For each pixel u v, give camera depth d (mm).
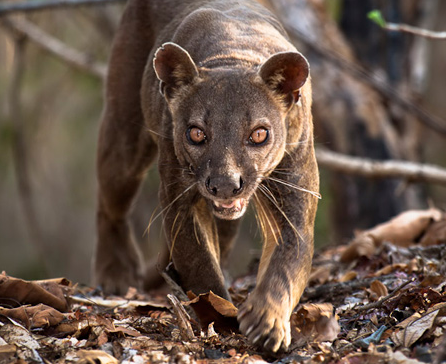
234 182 7316
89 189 33000
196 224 8211
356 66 17125
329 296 9086
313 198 8094
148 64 9531
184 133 7766
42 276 30781
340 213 19781
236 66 8000
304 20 18906
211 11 8836
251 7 9305
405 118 20156
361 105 18609
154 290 11977
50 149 31234
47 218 33156
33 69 27422
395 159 18641
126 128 10336
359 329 7652
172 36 9266
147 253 25719
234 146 7488
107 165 10680
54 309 7918
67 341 7324
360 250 10906
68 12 25859
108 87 10523
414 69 21516
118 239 11648
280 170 7973
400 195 19000
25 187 24047
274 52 8438
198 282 8211
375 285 8672
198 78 7824
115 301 9586
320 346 7004
